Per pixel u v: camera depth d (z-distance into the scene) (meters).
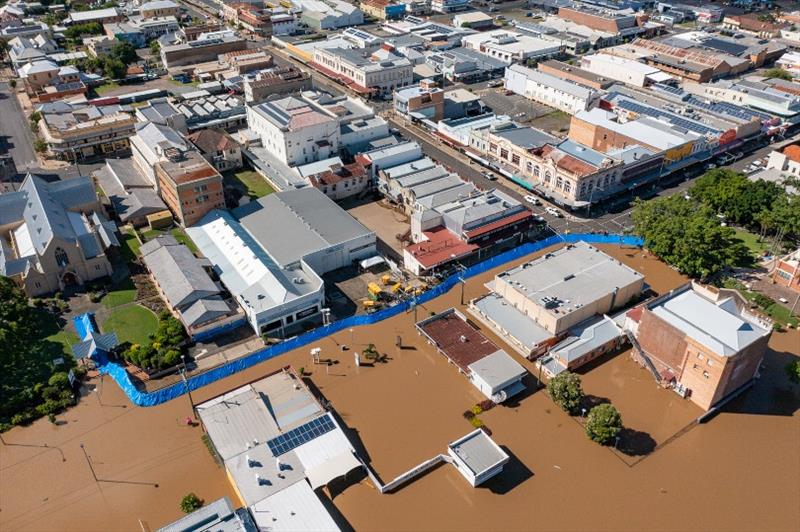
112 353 119.31
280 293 126.31
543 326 123.50
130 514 91.25
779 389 113.38
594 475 97.50
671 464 99.31
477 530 89.38
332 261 144.38
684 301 114.38
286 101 195.00
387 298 136.12
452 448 97.88
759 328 109.31
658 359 114.69
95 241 141.25
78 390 112.38
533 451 101.62
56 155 199.25
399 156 183.38
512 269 135.38
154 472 97.50
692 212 148.00
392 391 113.19
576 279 131.62
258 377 115.62
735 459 100.12
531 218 157.38
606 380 115.69
